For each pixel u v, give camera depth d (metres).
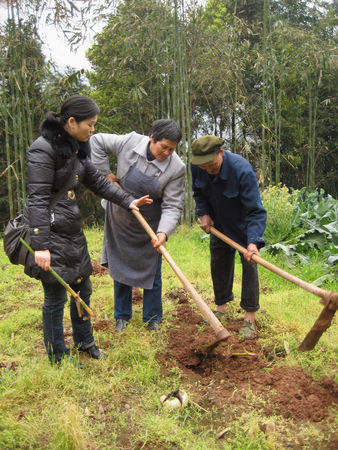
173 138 3.16
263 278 5.29
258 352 3.24
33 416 2.39
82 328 3.09
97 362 3.03
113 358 3.07
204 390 2.79
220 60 9.18
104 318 3.99
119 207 3.46
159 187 3.40
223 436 2.33
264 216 3.31
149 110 11.21
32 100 9.02
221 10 11.42
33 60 7.89
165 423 2.33
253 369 3.03
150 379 2.87
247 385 2.83
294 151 14.36
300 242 6.30
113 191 3.12
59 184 2.67
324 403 2.61
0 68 7.92
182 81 8.73
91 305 4.31
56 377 2.71
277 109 12.84
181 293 4.66
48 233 2.58
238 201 3.39
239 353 3.14
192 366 3.16
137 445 2.23
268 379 2.85
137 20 8.30
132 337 3.36
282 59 9.31
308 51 9.59
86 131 2.60
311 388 2.73
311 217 6.93
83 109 2.53
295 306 4.16
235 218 3.49
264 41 9.02
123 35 9.45
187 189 8.97
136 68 10.84
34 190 2.54
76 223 2.79
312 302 4.26
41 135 2.61
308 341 2.68
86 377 2.85
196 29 8.84
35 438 2.22
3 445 2.13
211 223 3.66
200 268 5.64
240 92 10.27
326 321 2.58
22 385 2.61
